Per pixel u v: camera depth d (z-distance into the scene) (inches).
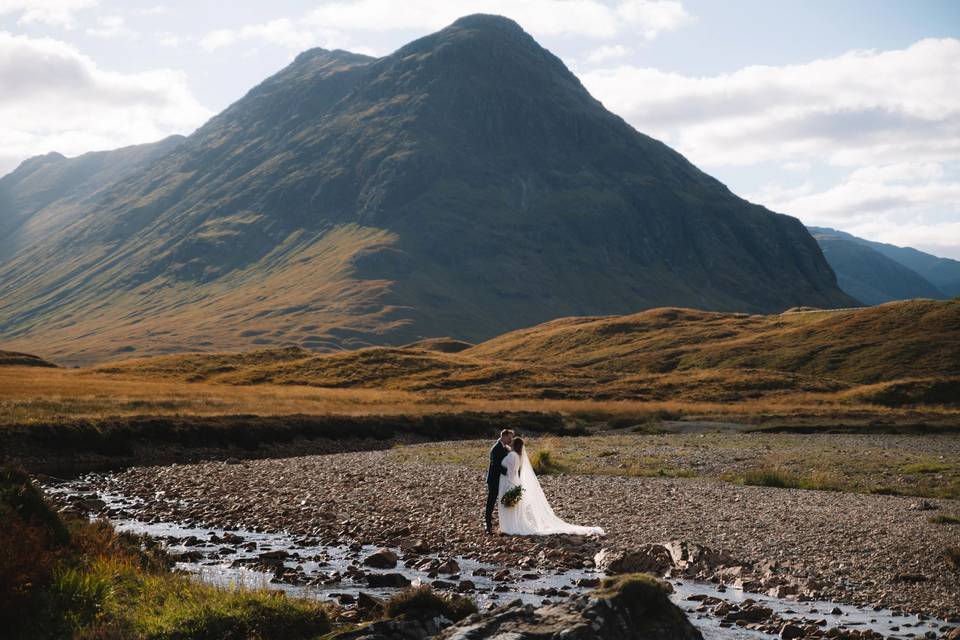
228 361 5054.1
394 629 481.4
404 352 5344.5
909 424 2694.4
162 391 3036.4
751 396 3833.7
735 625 596.4
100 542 636.7
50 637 474.3
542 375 4394.7
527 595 668.1
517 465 959.6
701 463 1685.5
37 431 1736.0
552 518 969.5
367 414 2532.0
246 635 487.2
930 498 1231.5
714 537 916.0
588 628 427.8
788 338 5388.8
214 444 1990.7
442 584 695.1
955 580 737.6
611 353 5733.3
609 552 816.9
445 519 1041.5
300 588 675.4
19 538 534.9
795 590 705.0
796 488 1343.5
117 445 1813.5
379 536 935.7
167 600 534.3
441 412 2746.1
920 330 5044.3
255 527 1002.1
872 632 572.7
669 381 4224.9
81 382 3341.5
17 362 5142.7
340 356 4985.2
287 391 3412.9
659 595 475.8
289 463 1739.7
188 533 961.5
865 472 1509.6
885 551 843.4
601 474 1530.5
